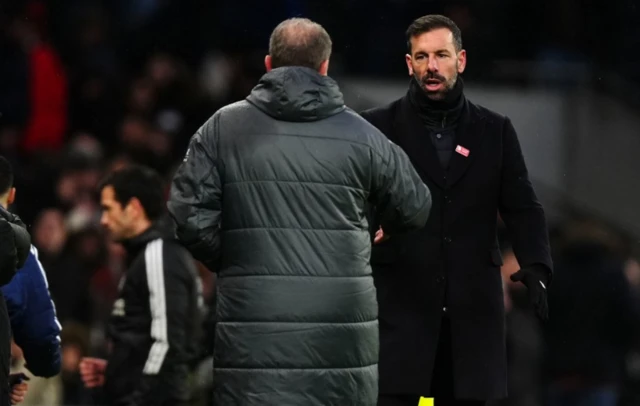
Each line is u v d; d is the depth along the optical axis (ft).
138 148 156.87
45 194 147.84
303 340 61.41
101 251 128.26
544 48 168.14
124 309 81.25
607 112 163.53
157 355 79.61
